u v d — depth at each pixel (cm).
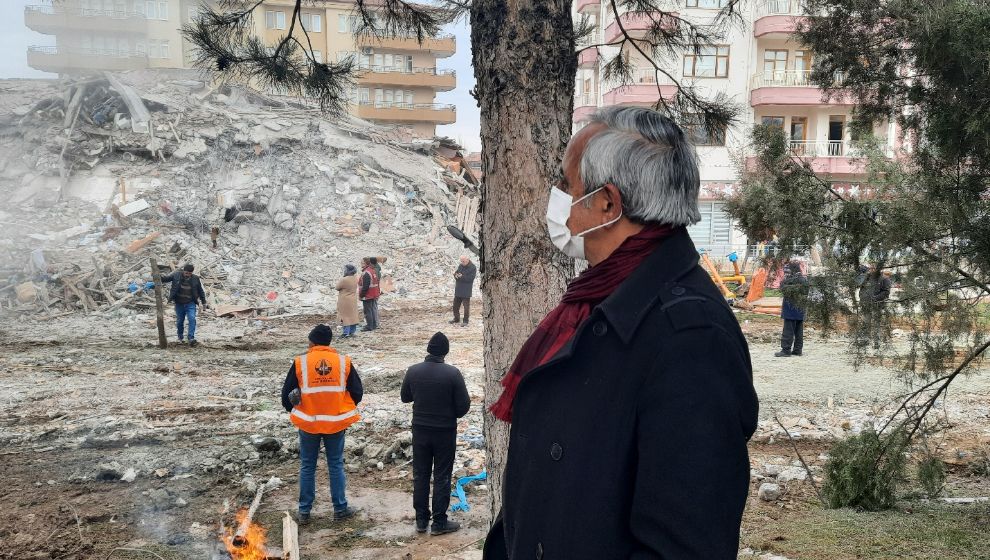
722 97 495
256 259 2384
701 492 124
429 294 2320
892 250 469
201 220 2475
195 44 525
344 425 652
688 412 127
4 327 1672
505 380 168
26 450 809
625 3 503
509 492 160
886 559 438
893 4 455
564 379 148
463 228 2792
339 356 657
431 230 2697
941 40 402
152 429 884
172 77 3105
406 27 533
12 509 644
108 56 1962
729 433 128
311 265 2388
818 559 445
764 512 579
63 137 2666
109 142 2694
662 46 511
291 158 2862
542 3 350
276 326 1800
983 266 465
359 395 673
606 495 137
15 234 2188
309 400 643
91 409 974
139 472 740
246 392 1077
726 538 126
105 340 1538
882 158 494
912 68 461
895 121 495
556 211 161
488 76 359
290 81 542
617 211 152
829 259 492
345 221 2647
